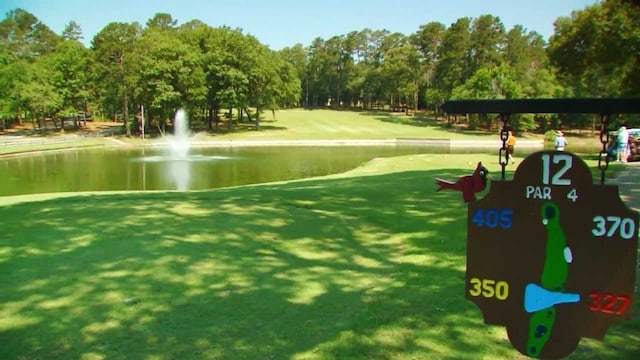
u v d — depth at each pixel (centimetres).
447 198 1041
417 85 9144
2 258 645
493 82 6291
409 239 719
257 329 433
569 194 244
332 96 11812
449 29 7662
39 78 6128
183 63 6178
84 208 999
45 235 764
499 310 257
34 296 515
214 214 921
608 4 2852
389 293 509
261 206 1002
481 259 257
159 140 5653
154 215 915
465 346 392
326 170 3048
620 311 241
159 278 565
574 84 5872
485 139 6012
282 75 7688
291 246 696
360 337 412
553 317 249
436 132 6881
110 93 6153
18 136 5803
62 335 427
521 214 250
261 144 5516
